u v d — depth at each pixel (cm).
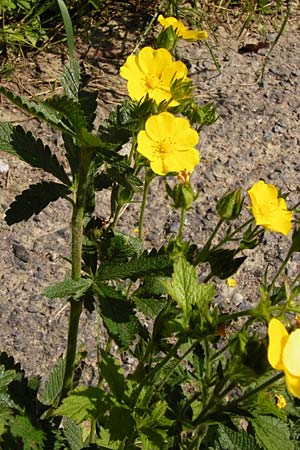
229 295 56
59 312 53
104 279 32
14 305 53
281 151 68
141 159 35
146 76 35
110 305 31
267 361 27
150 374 31
